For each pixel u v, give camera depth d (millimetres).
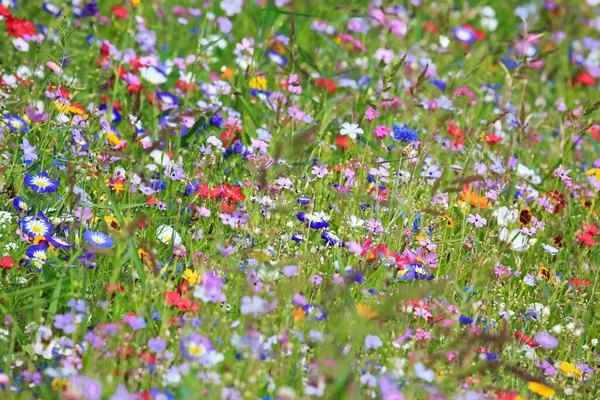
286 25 11703
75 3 10055
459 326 5809
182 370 4625
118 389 4121
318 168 7289
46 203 6273
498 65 12680
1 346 4926
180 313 5574
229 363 4934
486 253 6863
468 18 13805
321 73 9680
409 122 9266
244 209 6617
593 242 7324
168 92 8867
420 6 13578
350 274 5367
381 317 5305
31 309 5320
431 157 8797
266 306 5078
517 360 5758
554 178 9008
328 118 7781
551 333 6297
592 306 6844
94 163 6754
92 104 8000
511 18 15305
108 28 10594
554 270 6887
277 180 6832
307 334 5344
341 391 4430
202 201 6859
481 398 4996
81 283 5414
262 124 8773
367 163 8172
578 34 15281
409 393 4648
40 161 6586
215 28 11656
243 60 9789
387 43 11484
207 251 6211
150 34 10656
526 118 9414
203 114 7898
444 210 7508
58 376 4582
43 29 9516
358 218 7109
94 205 6043
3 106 7184
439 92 10141
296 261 5438
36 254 5559
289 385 4855
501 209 7395
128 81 8617
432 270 6785
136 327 4898
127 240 5434
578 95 12852
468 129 9164
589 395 5645
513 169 8562
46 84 8141
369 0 13000
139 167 7109
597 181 7984
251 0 12211
